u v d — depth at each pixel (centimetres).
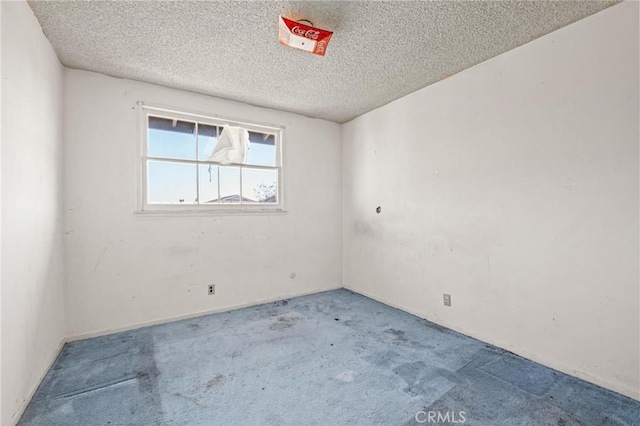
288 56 244
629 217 182
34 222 189
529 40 223
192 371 212
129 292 286
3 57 151
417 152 317
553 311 215
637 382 179
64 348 245
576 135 202
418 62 254
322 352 239
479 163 260
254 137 365
